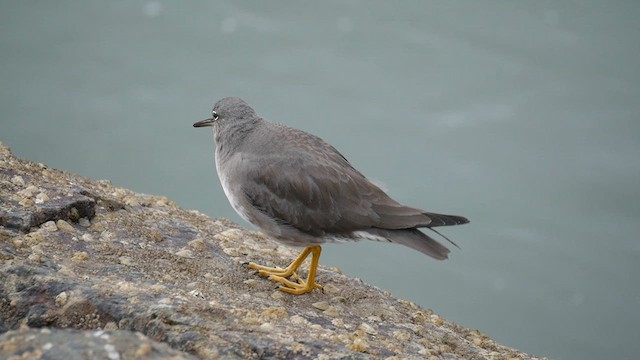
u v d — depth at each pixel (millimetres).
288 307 7816
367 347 6867
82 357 5098
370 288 8883
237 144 9117
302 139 8836
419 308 8844
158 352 5281
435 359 7203
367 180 8609
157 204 9742
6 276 6645
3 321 6410
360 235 8312
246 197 8648
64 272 6996
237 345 6227
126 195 9516
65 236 7867
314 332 6992
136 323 6328
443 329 8344
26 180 8539
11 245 7359
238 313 6883
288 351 6316
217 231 9367
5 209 7824
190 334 6207
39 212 7914
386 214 8273
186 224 9227
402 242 8102
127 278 7309
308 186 8367
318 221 8344
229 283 8023
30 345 5215
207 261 8375
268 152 8695
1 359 5078
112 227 8438
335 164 8570
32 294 6527
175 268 7945
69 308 6418
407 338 7672
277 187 8445
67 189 8555
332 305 8125
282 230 8523
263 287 8188
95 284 6758
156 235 8523
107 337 5355
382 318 8078
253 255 8945
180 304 6652
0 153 8984
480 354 7828
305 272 8953
